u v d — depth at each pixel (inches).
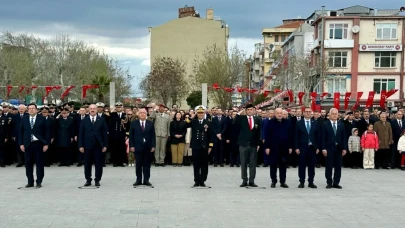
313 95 1047.6
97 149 542.9
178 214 392.5
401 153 754.8
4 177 616.7
